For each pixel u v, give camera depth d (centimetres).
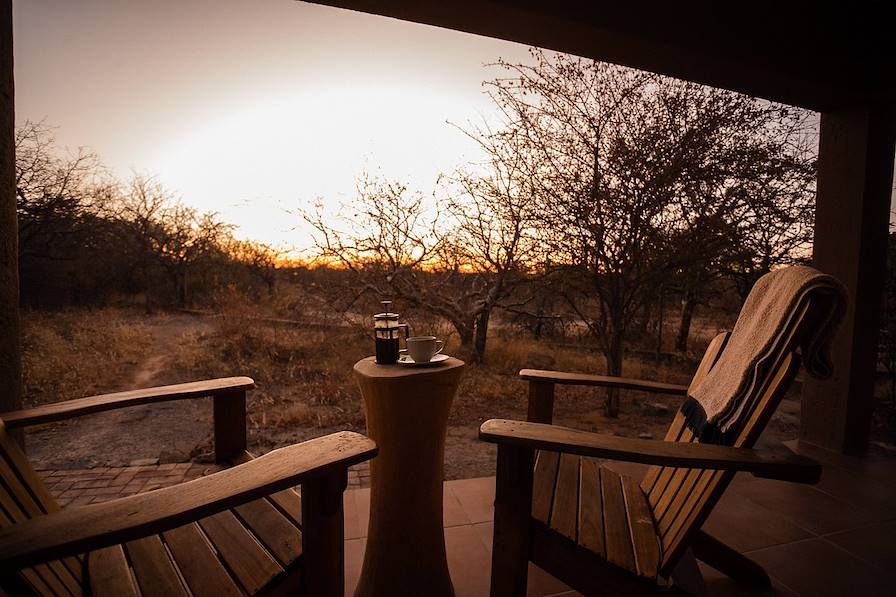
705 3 252
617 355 422
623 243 414
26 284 837
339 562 115
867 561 193
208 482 94
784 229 473
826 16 281
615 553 126
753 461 116
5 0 172
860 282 309
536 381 198
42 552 72
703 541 172
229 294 774
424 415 152
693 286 548
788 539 209
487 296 593
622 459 119
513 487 130
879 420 396
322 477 110
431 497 159
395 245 570
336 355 589
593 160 414
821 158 330
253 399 443
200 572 111
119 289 978
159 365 565
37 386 463
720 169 410
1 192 172
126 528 78
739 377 138
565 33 234
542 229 444
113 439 341
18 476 111
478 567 183
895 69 293
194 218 954
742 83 289
